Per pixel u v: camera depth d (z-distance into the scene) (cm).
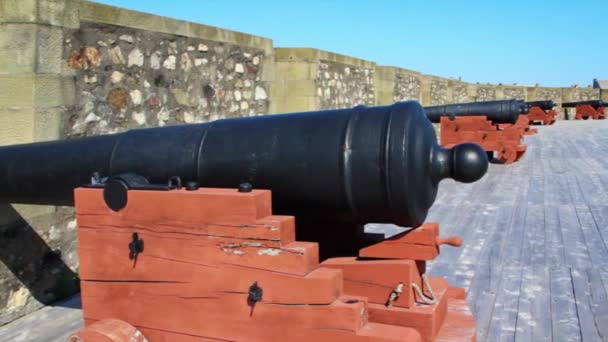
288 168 194
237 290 189
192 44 439
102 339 198
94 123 351
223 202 187
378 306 199
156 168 213
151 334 205
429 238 200
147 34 391
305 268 179
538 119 1714
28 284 311
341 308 176
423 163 186
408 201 184
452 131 870
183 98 432
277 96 591
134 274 205
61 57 323
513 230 449
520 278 335
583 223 468
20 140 312
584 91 2255
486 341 255
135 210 201
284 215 206
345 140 188
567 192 611
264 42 542
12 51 309
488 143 858
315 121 198
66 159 229
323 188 191
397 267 197
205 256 192
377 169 183
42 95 312
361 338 175
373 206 190
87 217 211
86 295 215
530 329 267
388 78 986
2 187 241
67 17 325
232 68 495
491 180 706
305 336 181
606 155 936
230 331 192
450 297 250
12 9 305
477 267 356
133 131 227
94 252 211
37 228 314
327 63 693
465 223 476
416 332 178
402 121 184
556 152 995
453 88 1571
